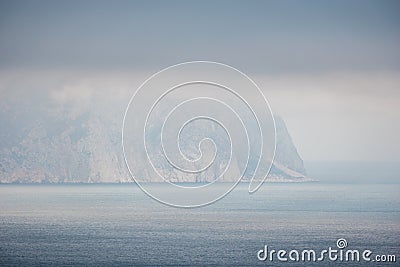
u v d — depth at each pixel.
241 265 99.88
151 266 98.38
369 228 148.12
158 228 151.75
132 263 101.00
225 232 142.38
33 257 106.94
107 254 110.31
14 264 100.94
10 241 127.25
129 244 122.56
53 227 153.62
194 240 128.62
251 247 118.19
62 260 103.94
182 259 104.94
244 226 155.38
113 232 142.88
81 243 124.06
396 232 139.00
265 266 98.75
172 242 125.88
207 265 99.50
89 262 102.25
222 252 112.25
